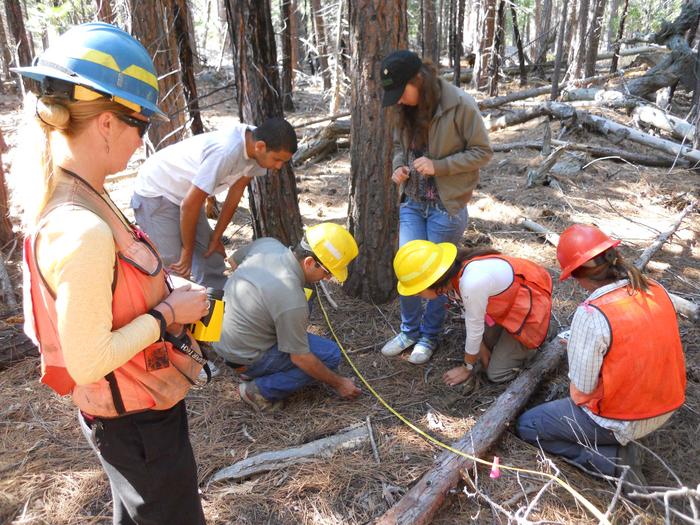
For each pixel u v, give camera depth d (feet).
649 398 7.59
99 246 3.89
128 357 4.22
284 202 14.43
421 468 8.54
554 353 10.78
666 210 19.25
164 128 18.40
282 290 8.90
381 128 11.75
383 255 13.08
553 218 18.60
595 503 7.86
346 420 9.73
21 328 11.79
